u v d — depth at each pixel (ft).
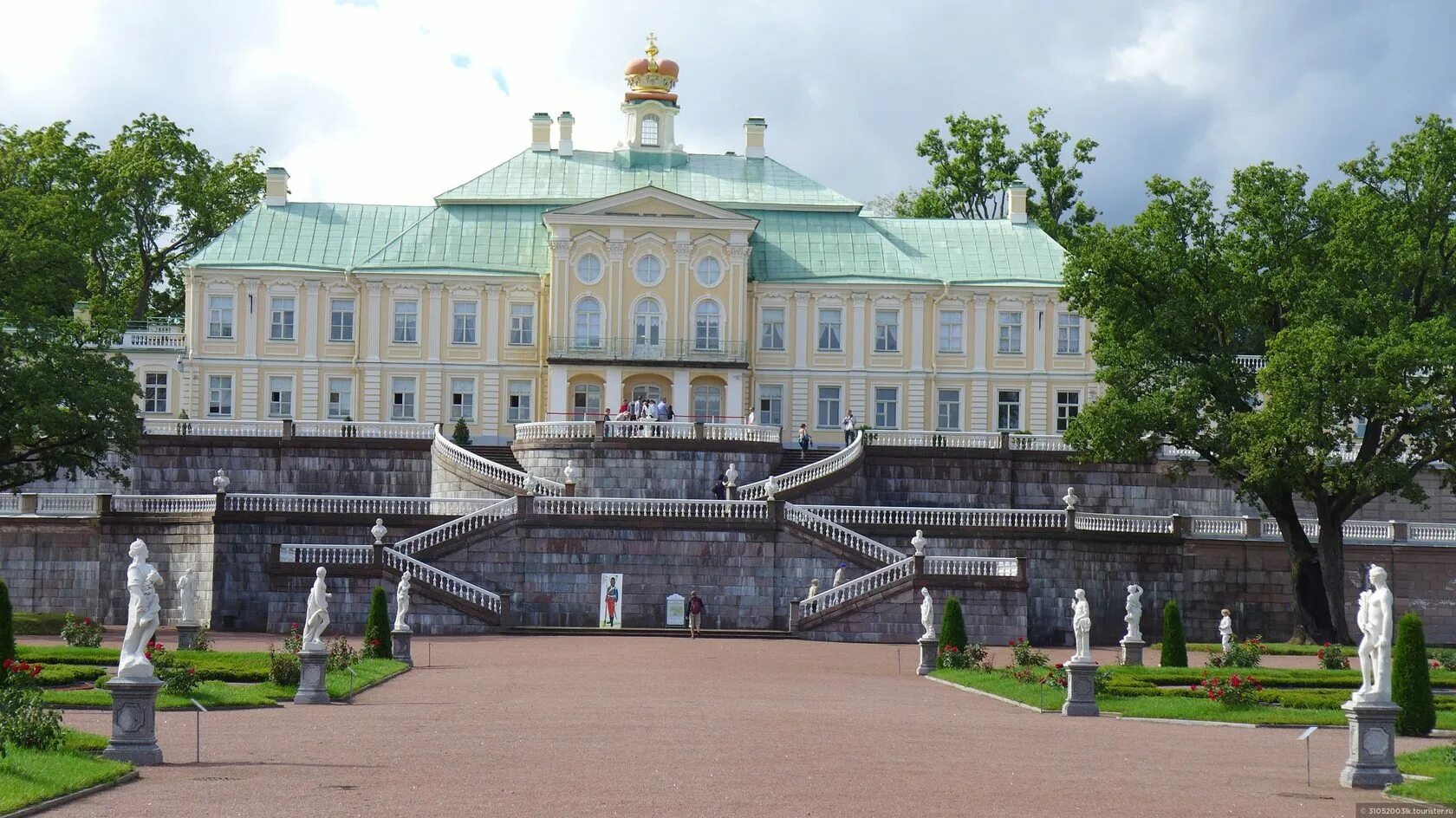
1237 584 233.35
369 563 203.62
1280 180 221.05
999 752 101.65
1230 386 221.87
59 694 124.26
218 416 292.61
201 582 217.97
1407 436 253.03
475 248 300.81
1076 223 359.66
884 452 258.78
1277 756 104.68
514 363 295.89
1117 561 229.66
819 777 88.74
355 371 293.84
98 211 311.47
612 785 85.15
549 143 322.55
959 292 299.17
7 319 224.12
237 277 293.43
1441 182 213.25
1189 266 223.71
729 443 247.70
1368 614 91.76
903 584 204.03
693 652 180.34
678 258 291.38
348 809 77.92
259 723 112.68
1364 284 215.10
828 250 306.35
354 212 310.45
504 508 216.13
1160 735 115.55
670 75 324.60
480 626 204.23
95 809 77.61
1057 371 298.76
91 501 228.02
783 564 214.69
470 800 80.59
